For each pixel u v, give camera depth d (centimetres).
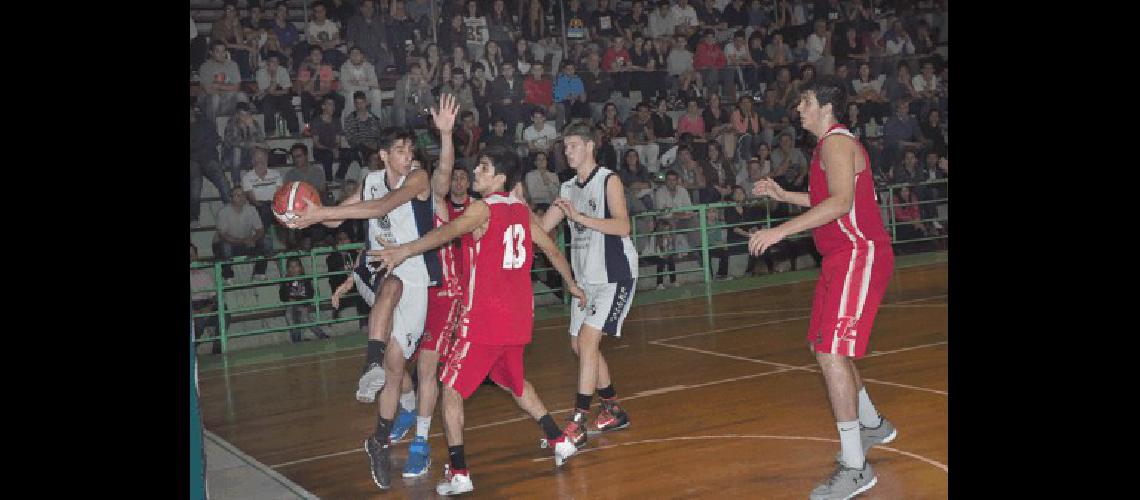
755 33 1528
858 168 406
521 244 466
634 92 1462
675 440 546
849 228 407
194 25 1213
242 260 1100
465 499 462
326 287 1201
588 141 558
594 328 549
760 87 1533
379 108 1300
